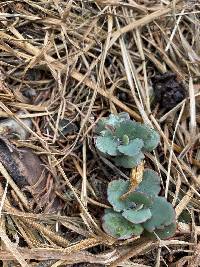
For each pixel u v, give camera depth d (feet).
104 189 0.84
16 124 0.83
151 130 0.83
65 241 0.78
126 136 0.82
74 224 0.80
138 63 0.97
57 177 0.83
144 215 0.76
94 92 0.89
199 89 0.95
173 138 0.88
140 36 0.99
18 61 0.89
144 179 0.81
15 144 0.82
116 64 0.95
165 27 1.02
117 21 0.97
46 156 0.84
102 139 0.82
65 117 0.88
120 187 0.80
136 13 1.00
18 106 0.86
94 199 0.83
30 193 0.81
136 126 0.83
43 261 0.75
